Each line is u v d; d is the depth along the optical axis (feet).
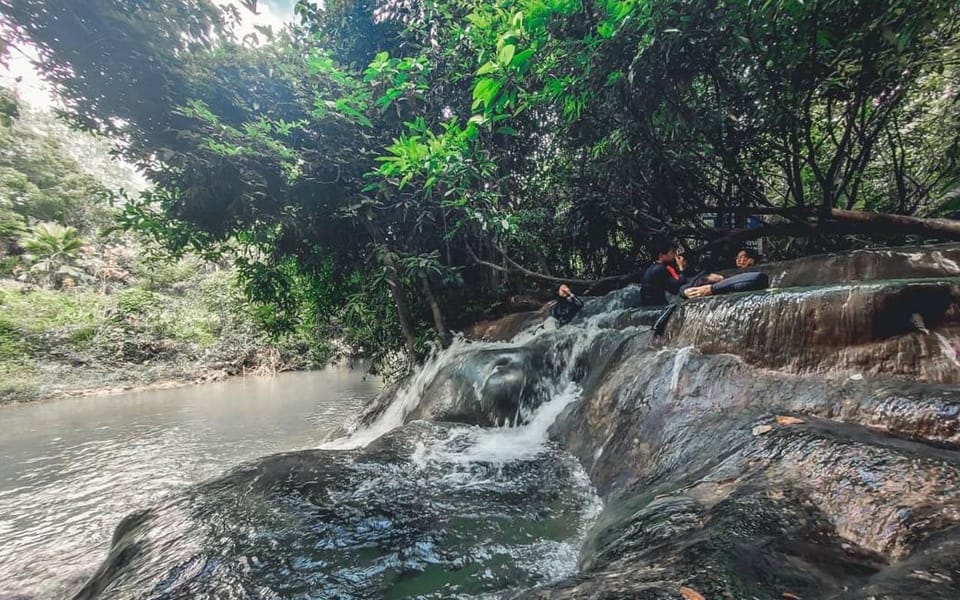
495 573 7.43
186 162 18.86
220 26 17.48
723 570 4.23
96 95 17.37
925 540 4.36
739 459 7.40
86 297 77.30
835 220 17.39
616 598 4.05
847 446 6.33
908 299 8.97
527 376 18.51
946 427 6.55
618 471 10.46
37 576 13.12
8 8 14.43
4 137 86.28
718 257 25.26
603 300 22.54
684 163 19.30
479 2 17.89
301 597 6.69
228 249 26.99
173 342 74.59
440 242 29.45
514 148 26.68
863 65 13.15
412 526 8.95
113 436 33.19
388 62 20.58
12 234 82.07
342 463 12.01
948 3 10.03
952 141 19.62
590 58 12.84
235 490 10.21
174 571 7.23
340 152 23.38
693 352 11.94
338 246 28.45
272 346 81.92
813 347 9.75
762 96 14.88
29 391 51.98
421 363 27.07
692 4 11.30
